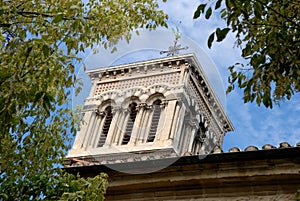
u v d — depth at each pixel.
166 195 12.95
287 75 7.53
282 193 11.84
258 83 7.72
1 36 8.93
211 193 12.52
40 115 10.02
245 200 12.12
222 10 7.61
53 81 8.54
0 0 8.95
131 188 13.29
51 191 10.23
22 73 7.82
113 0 10.17
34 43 7.90
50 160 10.62
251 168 12.06
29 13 9.23
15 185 10.22
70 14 9.08
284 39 7.44
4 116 7.30
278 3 7.72
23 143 10.14
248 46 7.77
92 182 10.60
